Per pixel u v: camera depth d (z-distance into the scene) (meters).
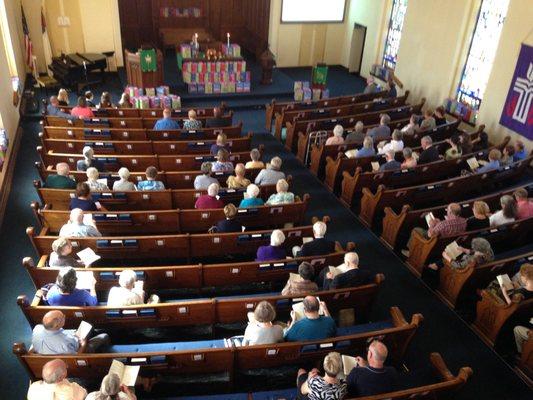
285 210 6.96
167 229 6.79
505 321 5.53
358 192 8.51
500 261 5.96
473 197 8.92
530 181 9.62
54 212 6.31
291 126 10.81
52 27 14.23
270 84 15.50
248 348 4.21
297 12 16.97
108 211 6.75
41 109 12.07
